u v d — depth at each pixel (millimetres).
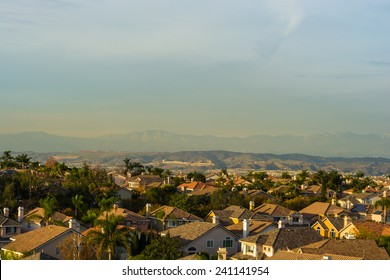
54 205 94438
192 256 59906
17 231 84438
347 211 116062
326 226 92500
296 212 107812
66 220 89125
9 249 68125
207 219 100312
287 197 151375
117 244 64562
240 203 124062
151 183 189875
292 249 65375
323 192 170375
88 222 92000
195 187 175625
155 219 96812
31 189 120188
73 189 125562
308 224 106125
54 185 124812
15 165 188250
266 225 82250
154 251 62469
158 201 123938
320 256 50906
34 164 180750
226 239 75750
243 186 177875
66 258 64750
